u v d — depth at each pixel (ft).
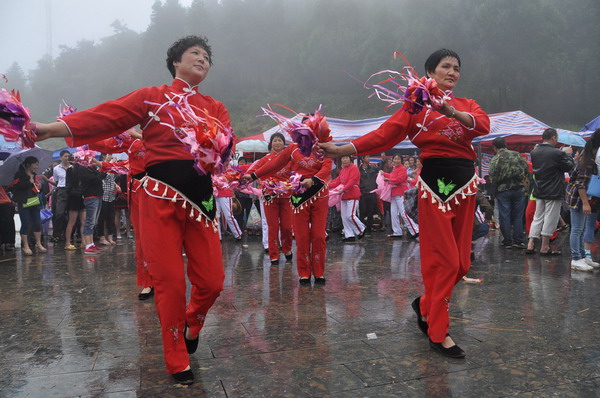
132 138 13.41
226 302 13.66
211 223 8.59
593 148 17.28
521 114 42.88
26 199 24.94
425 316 10.05
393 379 8.15
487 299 13.60
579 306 12.79
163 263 8.04
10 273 19.17
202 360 9.14
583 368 8.59
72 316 12.48
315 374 8.40
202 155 7.64
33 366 8.97
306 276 16.25
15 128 6.72
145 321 11.94
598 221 27.66
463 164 9.55
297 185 15.24
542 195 20.85
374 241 28.40
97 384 8.11
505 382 8.00
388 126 9.47
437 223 9.41
